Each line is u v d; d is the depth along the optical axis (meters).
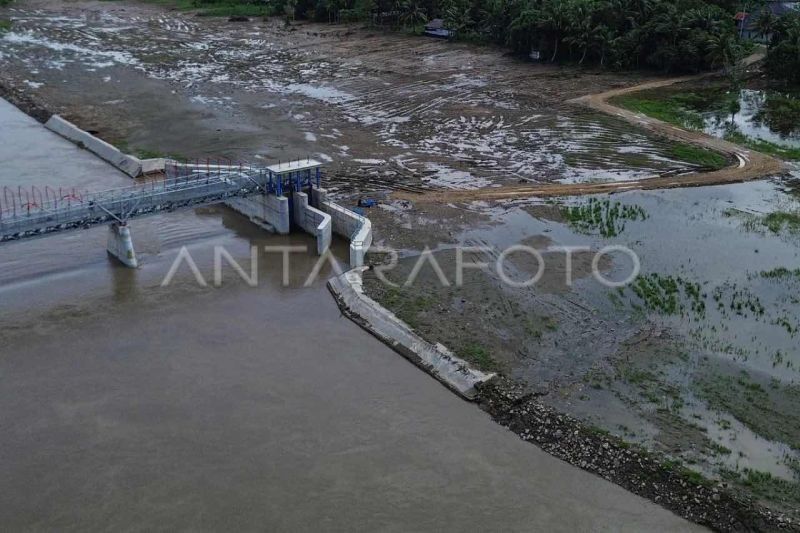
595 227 56.19
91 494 30.31
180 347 40.75
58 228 46.91
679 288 47.16
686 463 31.78
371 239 53.16
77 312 44.19
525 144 76.62
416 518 29.34
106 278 48.56
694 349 40.59
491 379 37.31
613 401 36.12
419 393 37.12
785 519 28.66
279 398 36.47
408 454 32.78
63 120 82.44
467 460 32.50
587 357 39.84
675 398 36.34
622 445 32.75
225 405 35.88
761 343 41.16
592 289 47.12
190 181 54.59
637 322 43.34
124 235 49.19
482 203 60.66
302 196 56.19
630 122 83.88
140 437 33.56
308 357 40.09
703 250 52.47
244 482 31.06
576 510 29.81
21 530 28.55
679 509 29.77
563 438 33.56
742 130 81.50
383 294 45.97
